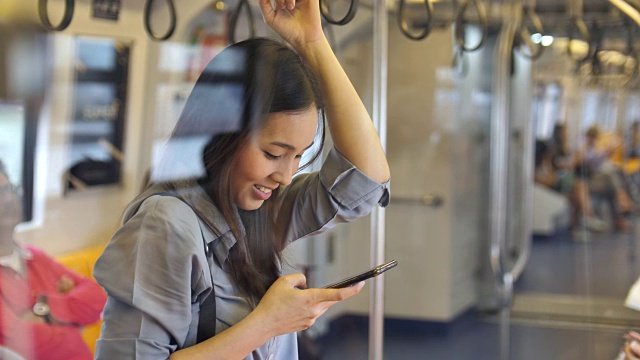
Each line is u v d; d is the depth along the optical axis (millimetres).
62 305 1825
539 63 3621
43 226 1876
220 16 2246
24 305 1780
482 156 3607
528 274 3740
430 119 3365
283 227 1574
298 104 1421
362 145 1617
